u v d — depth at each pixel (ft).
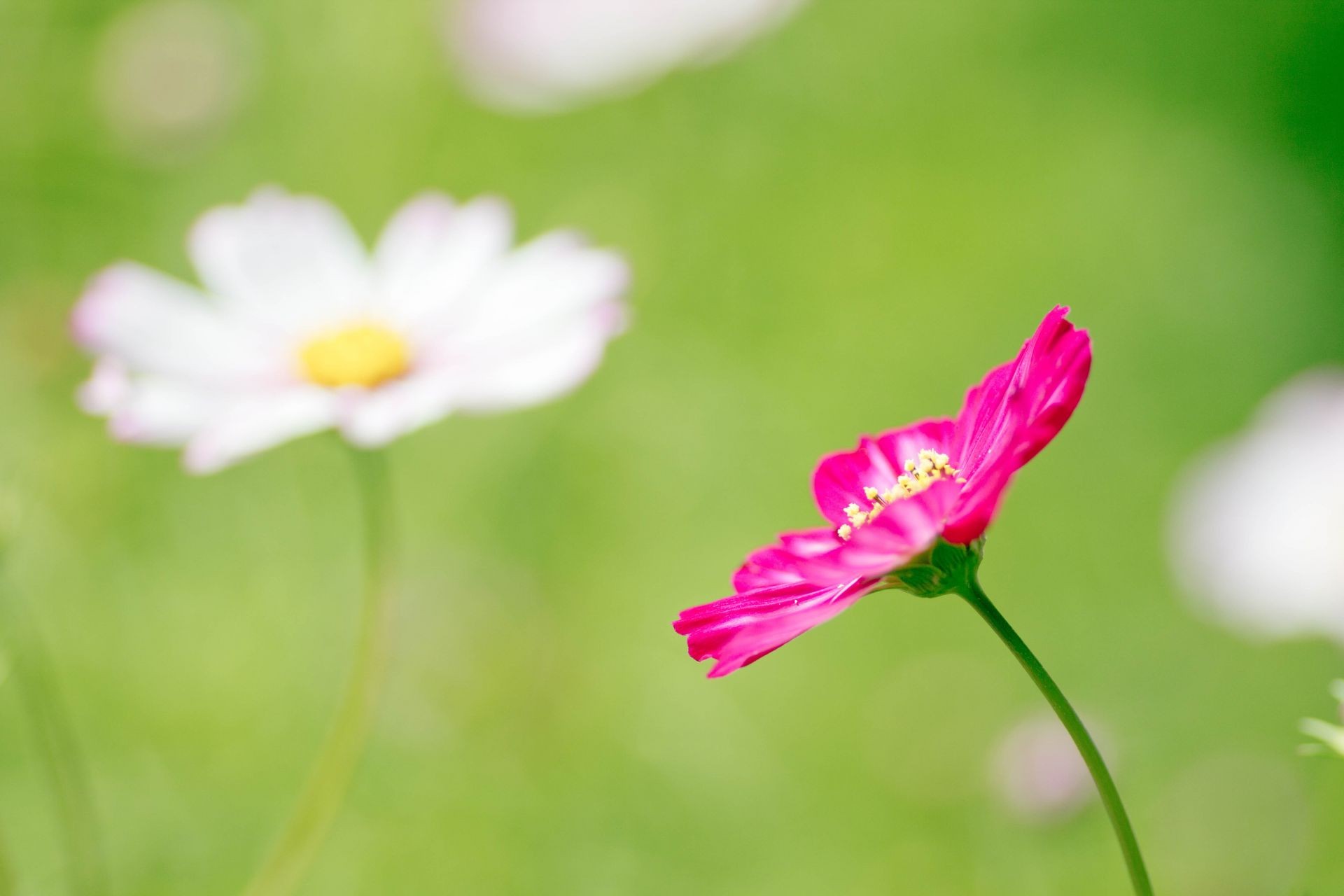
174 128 2.72
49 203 2.71
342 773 2.01
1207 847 2.36
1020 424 1.72
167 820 2.36
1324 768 2.33
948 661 2.58
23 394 2.53
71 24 2.74
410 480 2.64
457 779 2.43
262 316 2.14
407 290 2.15
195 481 2.56
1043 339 1.77
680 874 2.43
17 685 2.31
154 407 2.07
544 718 2.47
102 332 2.10
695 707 2.51
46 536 2.46
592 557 2.62
